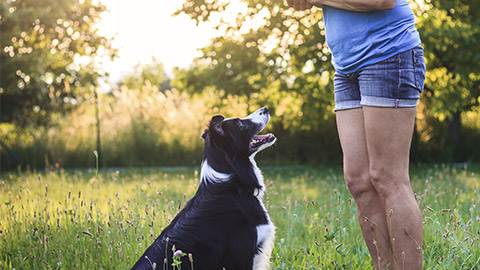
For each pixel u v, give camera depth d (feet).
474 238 11.19
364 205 8.79
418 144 40.47
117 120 42.98
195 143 42.37
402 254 8.05
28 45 42.68
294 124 36.94
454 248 10.87
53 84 42.29
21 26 40.09
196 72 38.40
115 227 12.53
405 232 8.03
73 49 44.42
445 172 27.04
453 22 33.73
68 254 11.43
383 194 8.20
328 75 33.01
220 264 9.21
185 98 45.55
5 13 38.37
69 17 42.86
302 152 41.04
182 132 43.52
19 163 37.76
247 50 35.40
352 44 8.19
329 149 40.55
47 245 11.57
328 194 21.04
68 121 41.45
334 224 13.42
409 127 8.05
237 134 10.28
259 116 10.68
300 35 33.19
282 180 27.32
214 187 9.73
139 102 44.73
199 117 43.80
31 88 41.39
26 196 19.74
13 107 41.98
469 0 36.29
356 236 13.14
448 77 35.99
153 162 41.34
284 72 35.14
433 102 36.40
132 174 31.48
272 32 34.42
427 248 11.32
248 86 35.35
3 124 42.96
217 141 10.08
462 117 42.24
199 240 9.09
